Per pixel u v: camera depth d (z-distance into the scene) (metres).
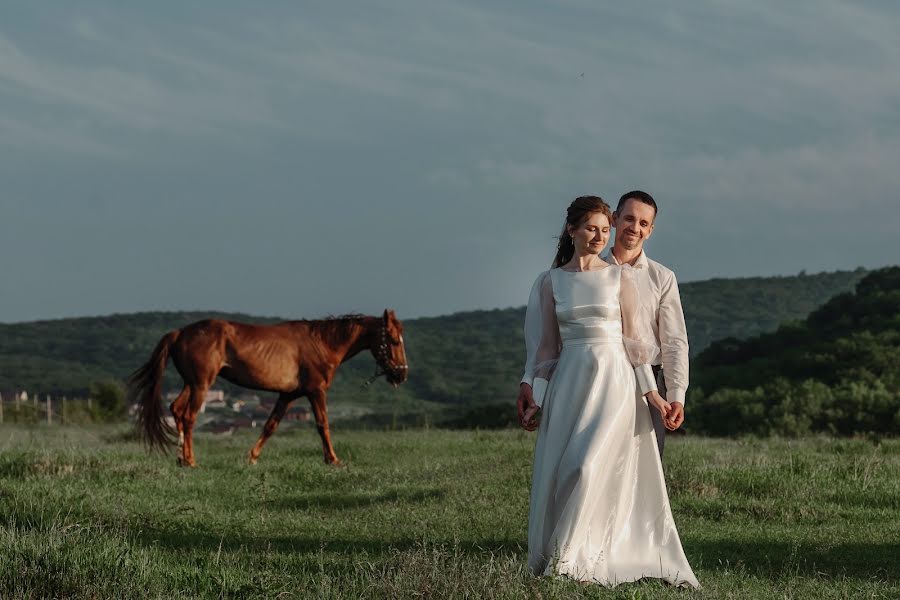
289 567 7.07
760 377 56.47
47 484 10.72
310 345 16.23
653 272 7.01
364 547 8.30
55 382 107.88
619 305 6.70
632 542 6.53
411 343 153.38
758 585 6.65
